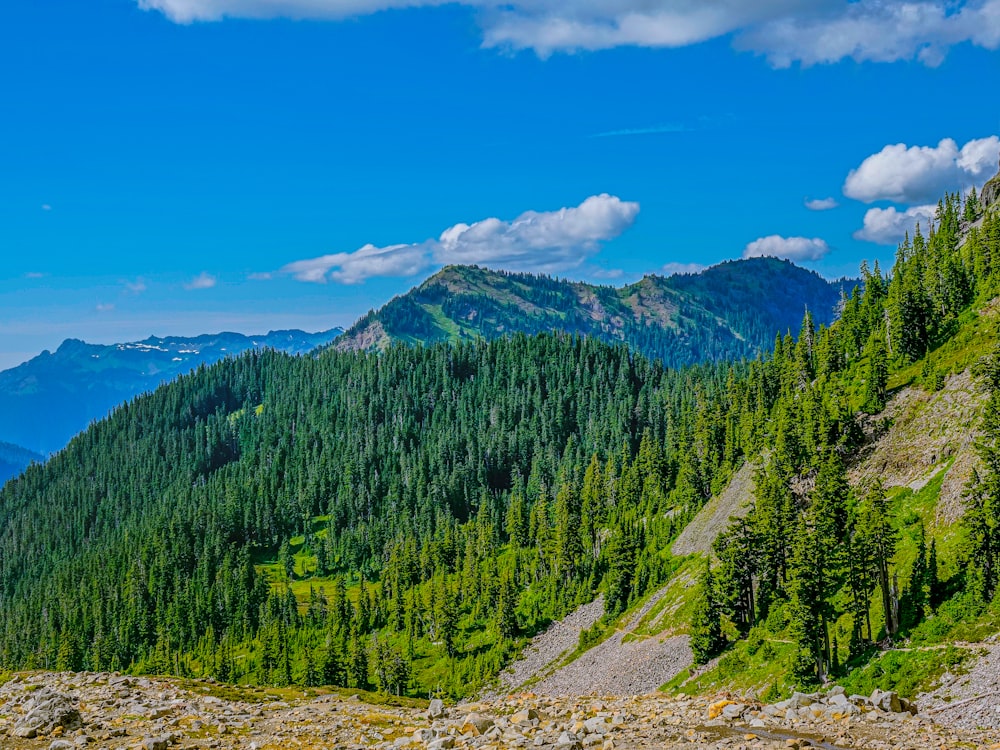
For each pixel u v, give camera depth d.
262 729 32.47
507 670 145.38
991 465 76.12
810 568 76.19
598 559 170.25
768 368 183.00
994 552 69.12
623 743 24.41
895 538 76.00
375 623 188.38
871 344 132.12
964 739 24.12
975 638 63.06
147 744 28.12
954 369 108.31
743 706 28.67
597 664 124.62
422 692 146.88
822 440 117.12
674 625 116.69
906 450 103.81
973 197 184.62
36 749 28.62
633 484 197.62
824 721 26.72
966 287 128.38
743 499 136.62
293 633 189.38
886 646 70.56
